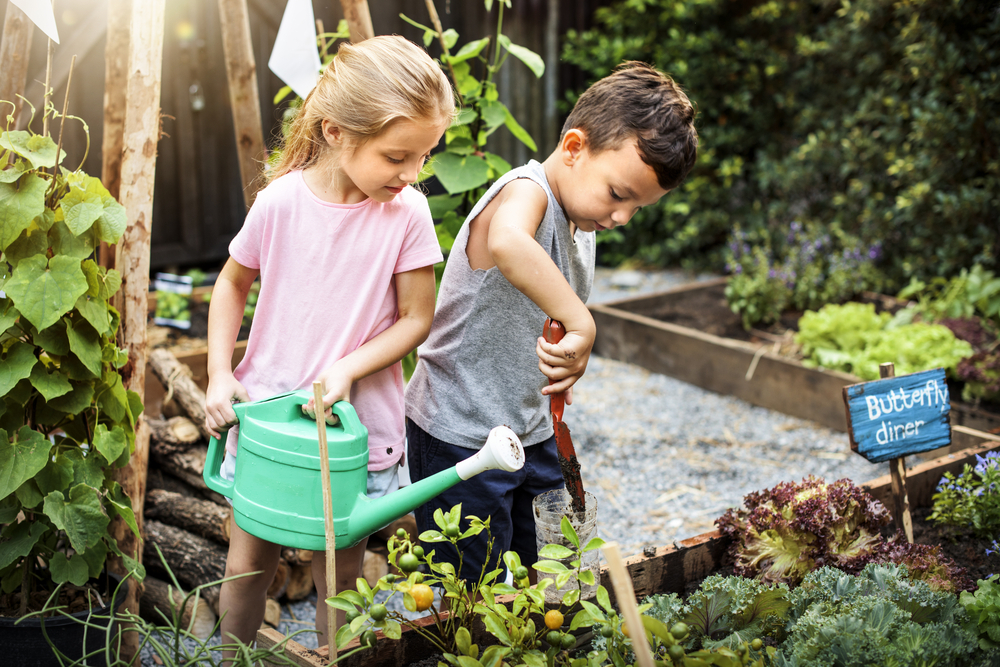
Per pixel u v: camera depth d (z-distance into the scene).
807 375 3.88
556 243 1.66
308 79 2.19
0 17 3.68
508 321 1.73
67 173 1.78
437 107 1.46
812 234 5.30
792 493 1.98
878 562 1.84
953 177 4.94
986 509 2.19
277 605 2.33
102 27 4.45
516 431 1.80
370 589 1.39
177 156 5.10
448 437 1.80
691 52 6.30
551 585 1.57
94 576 1.83
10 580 1.86
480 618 1.69
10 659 1.81
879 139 5.47
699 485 3.29
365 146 1.46
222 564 2.29
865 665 1.41
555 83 6.59
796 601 1.65
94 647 1.87
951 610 1.61
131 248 2.00
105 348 1.88
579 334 1.47
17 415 1.80
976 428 3.49
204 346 3.96
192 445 2.69
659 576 1.95
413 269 1.68
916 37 5.00
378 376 1.72
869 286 5.18
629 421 3.92
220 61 5.14
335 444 1.45
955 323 4.16
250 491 1.49
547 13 6.45
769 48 6.21
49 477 1.79
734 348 4.16
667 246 6.52
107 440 1.85
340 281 1.63
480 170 2.61
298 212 1.62
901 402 2.03
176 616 1.54
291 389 1.65
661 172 1.51
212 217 5.35
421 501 1.44
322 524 1.46
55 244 1.76
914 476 2.41
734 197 6.38
